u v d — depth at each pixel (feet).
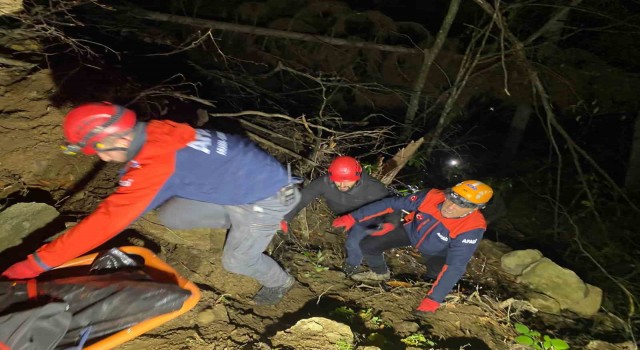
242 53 26.00
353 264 13.89
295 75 25.96
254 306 11.14
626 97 26.12
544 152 34.91
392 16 34.73
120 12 23.09
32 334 7.19
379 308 12.63
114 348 8.72
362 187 13.02
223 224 8.84
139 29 23.66
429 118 27.94
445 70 26.84
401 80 26.89
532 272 16.44
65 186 12.24
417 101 24.34
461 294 14.06
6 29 15.76
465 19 29.73
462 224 11.76
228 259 9.19
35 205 10.61
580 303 15.87
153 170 7.02
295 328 10.51
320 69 26.35
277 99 24.94
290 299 12.02
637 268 22.48
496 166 32.07
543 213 28.04
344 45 25.85
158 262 9.69
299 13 26.32
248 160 8.01
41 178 12.12
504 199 28.58
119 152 6.97
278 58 25.55
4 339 7.08
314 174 16.94
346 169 12.03
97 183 12.69
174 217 8.63
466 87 26.66
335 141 18.20
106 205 6.88
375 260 13.75
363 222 13.21
